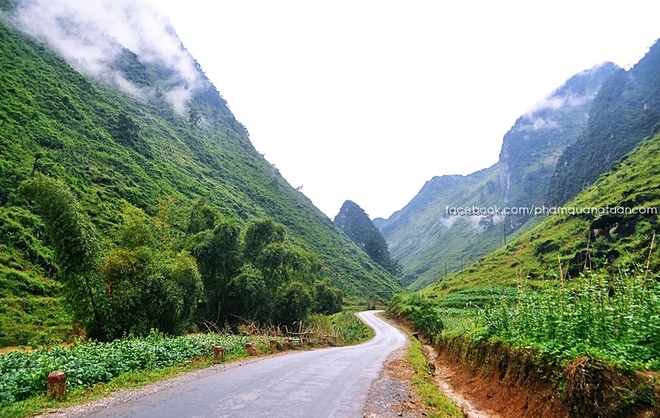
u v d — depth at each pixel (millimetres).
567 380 7816
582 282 9781
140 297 20984
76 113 73312
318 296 66000
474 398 12539
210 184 95000
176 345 16641
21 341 24828
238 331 30703
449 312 49406
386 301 109375
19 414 7453
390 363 18312
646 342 7367
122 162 67125
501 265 83375
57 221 18969
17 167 46688
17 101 62094
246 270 33406
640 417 6031
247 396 9586
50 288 35594
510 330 13008
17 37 86375
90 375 10633
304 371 14477
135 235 26312
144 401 8789
